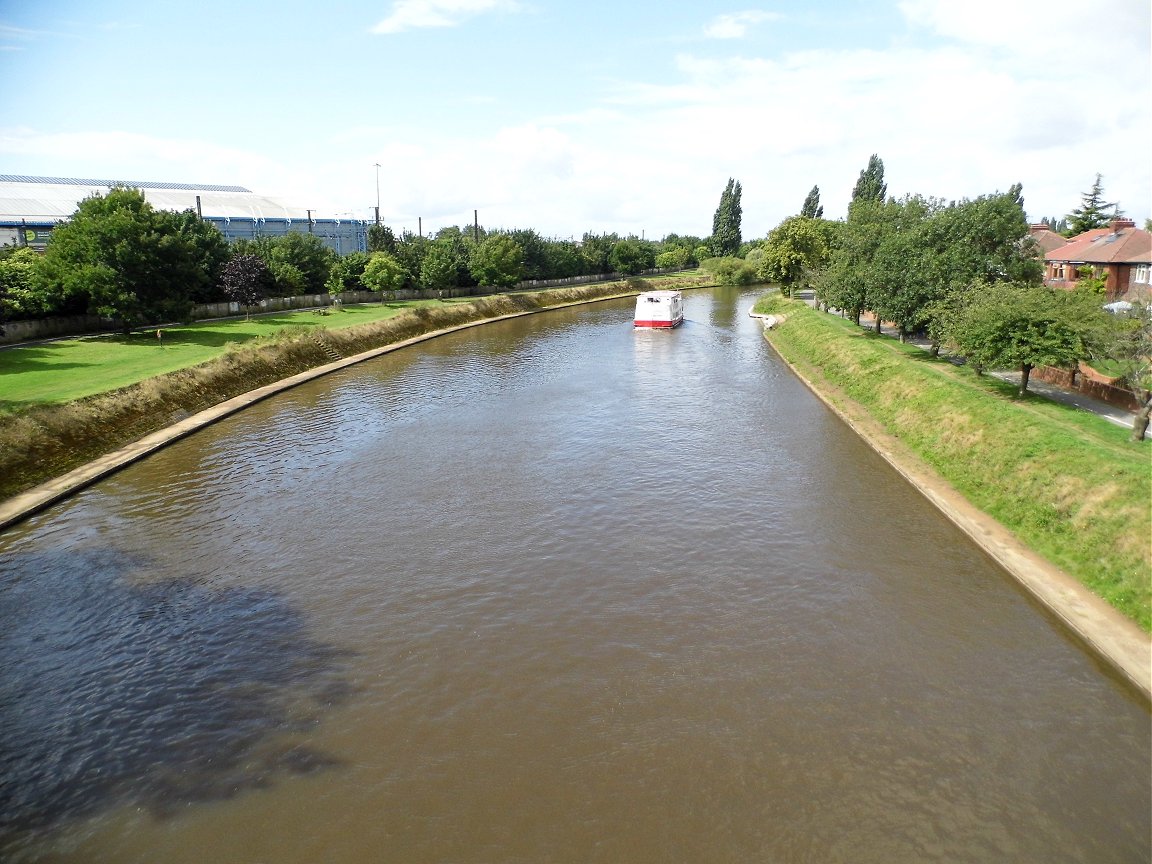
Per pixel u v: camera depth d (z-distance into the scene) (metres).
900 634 16.94
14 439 26.64
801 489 26.48
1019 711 14.21
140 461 30.16
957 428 28.55
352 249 131.12
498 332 73.88
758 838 11.20
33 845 11.17
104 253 48.53
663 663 15.77
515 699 14.61
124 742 13.53
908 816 11.63
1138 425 23.28
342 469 29.05
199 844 11.18
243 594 19.02
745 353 59.62
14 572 20.30
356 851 11.01
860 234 55.72
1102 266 64.00
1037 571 19.25
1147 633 16.03
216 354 45.09
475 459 30.19
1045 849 10.99
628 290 127.88
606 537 22.33
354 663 15.91
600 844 11.08
